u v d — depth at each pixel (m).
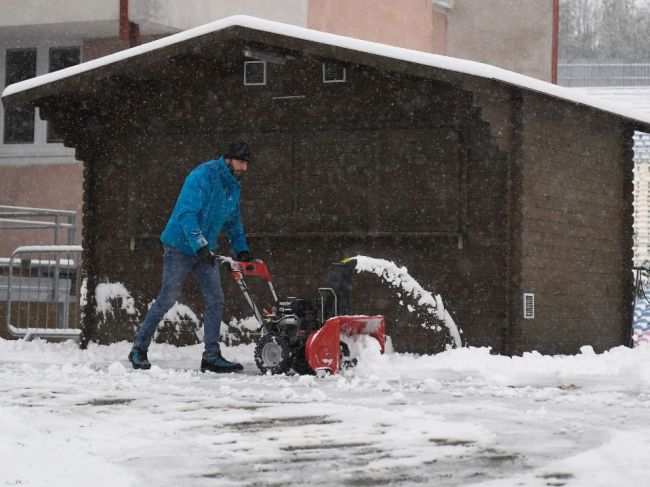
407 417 8.39
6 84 27.86
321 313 13.24
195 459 6.44
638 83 54.69
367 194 16.50
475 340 15.98
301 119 16.91
